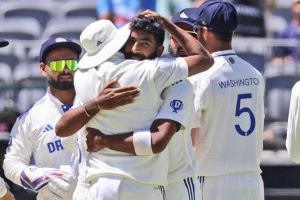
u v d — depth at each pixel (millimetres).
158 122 15875
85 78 16281
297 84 18125
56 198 18500
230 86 18156
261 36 35156
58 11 42312
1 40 18969
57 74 18969
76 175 18609
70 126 16094
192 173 16828
